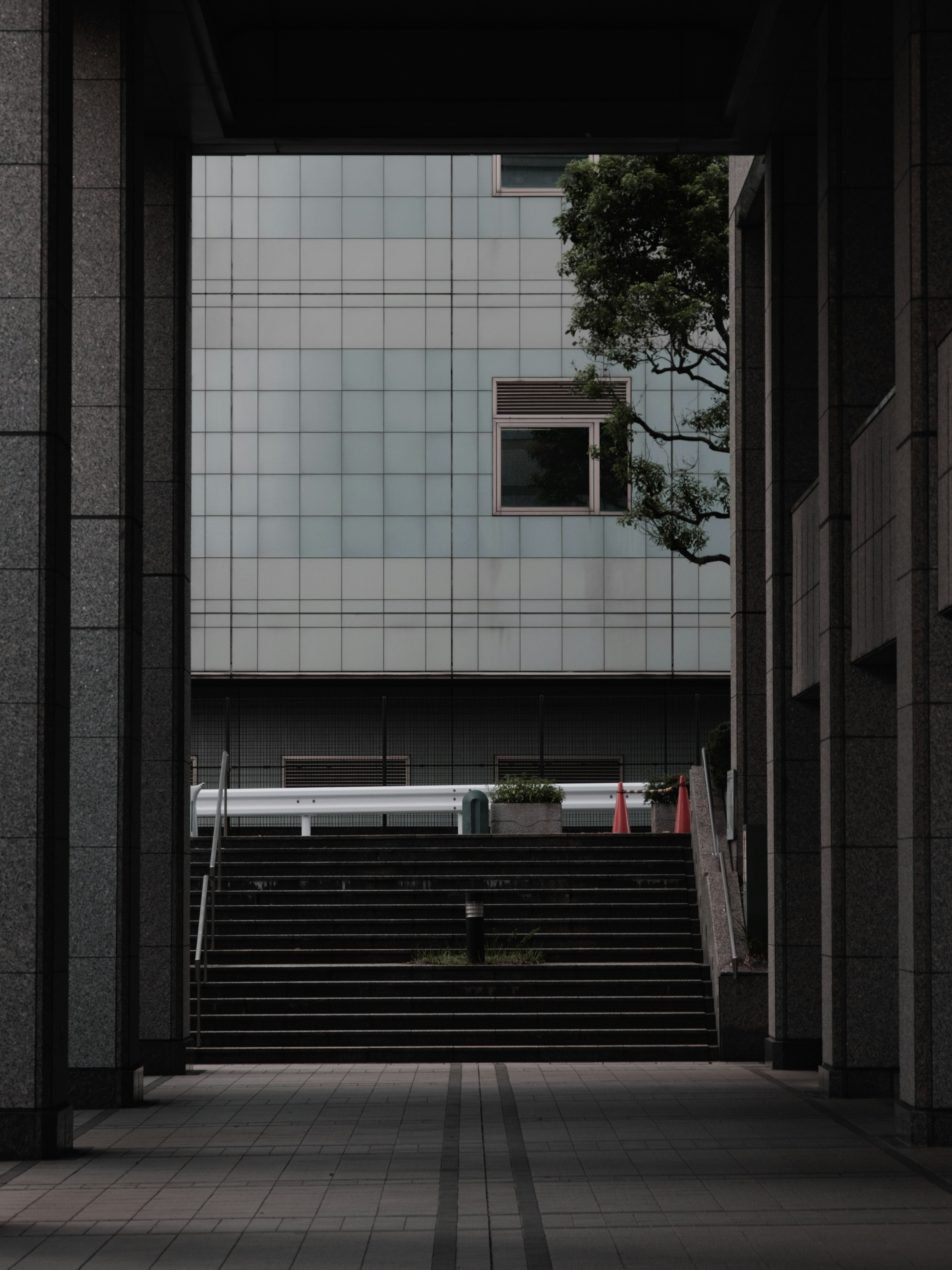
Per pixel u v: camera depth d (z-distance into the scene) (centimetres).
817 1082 1436
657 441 2806
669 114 1619
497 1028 1706
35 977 1059
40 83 1114
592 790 2528
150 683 1537
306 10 1577
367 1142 1086
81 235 1355
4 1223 823
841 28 1392
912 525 1099
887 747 1348
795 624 1590
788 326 1644
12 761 1074
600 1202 867
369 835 2514
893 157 1284
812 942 1567
